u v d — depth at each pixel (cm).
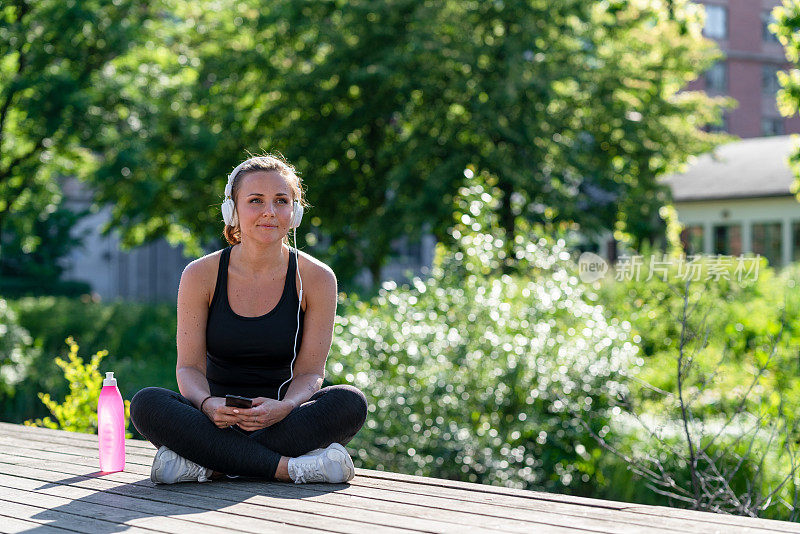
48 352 1738
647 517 297
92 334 1838
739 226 3459
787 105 984
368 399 720
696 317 838
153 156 2042
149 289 4181
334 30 2042
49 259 3944
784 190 3288
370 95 2083
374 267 2228
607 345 765
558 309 811
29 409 1424
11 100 1817
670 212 2356
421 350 746
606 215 2133
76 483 365
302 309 373
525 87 1880
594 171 2034
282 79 2153
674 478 617
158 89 2059
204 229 2225
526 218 1973
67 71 1798
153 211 2242
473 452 705
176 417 351
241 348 364
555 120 1961
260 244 356
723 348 845
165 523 290
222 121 2130
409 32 1995
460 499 326
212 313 366
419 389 725
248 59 2131
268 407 346
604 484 687
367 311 855
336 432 362
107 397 392
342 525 285
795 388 719
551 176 2027
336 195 2144
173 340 1820
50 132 1762
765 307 976
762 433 604
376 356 761
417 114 2084
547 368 740
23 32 1773
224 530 280
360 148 2141
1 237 3769
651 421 689
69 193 4094
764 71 5300
